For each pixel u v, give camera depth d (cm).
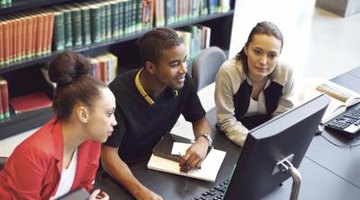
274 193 153
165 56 160
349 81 234
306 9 516
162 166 162
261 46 176
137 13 303
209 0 339
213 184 157
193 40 340
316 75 384
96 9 281
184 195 151
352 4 505
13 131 282
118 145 168
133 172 161
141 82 171
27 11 269
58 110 141
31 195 138
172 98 180
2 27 251
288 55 412
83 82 139
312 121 129
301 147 134
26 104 289
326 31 468
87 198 135
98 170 168
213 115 204
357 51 431
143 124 176
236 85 189
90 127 141
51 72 143
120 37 301
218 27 369
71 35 281
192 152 164
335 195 156
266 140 115
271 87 192
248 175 121
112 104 143
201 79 214
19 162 137
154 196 147
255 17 465
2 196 139
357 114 201
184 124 290
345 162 173
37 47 271
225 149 177
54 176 143
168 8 317
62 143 142
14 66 264
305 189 157
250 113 200
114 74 312
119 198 151
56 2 273
